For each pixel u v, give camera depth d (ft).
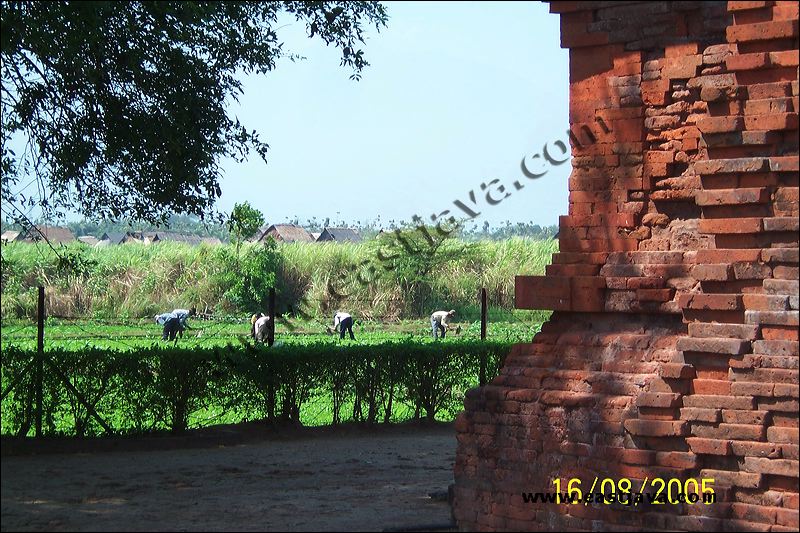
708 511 29.76
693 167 32.22
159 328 120.67
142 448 52.95
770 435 29.37
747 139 30.71
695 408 30.42
